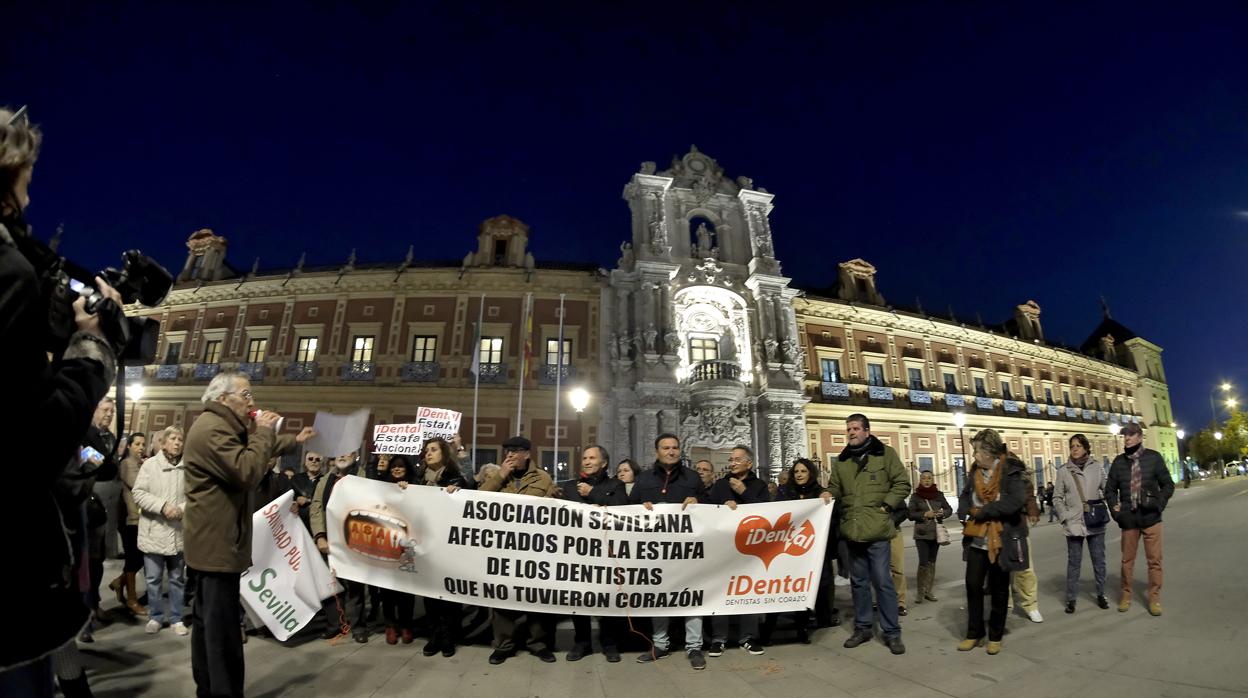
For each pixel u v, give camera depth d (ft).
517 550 19.12
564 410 78.64
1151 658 16.43
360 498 19.98
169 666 17.53
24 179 5.67
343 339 81.46
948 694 14.85
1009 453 18.80
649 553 19.25
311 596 20.33
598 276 83.41
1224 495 72.64
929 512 26.48
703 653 19.07
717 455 77.77
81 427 5.38
